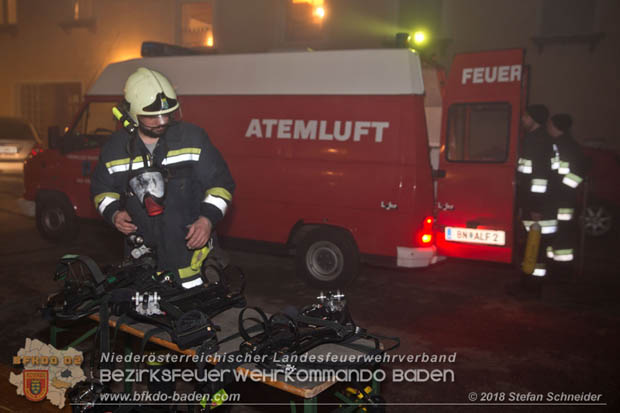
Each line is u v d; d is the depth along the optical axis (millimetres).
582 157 6098
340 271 5742
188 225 2686
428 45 11031
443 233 5879
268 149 6035
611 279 6492
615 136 10258
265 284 6043
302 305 5332
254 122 6105
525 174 5574
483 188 5637
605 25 10141
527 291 5695
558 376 3854
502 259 5613
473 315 5117
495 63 5551
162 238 2662
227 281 2783
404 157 5367
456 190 5754
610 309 5359
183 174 2641
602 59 10219
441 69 6586
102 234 8195
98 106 7172
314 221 5844
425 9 11180
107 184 2664
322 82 5758
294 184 5918
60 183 7316
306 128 5820
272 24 12680
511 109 5480
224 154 6289
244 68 6227
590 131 10430
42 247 7320
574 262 7273
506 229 5559
